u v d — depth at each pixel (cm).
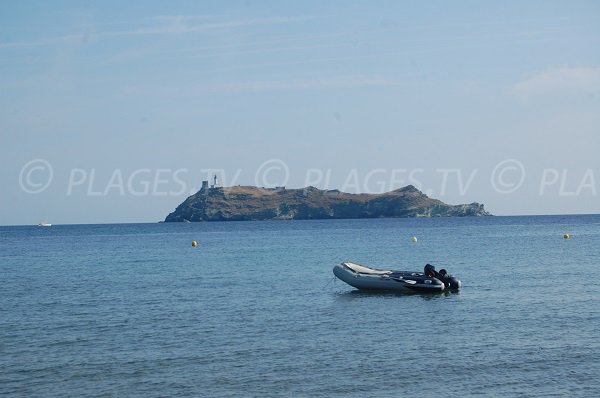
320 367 3581
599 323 4597
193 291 6594
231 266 9481
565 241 14612
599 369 3472
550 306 5322
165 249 14275
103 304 5803
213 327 4678
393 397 3088
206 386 3288
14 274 8750
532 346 3969
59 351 4006
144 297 6206
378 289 6359
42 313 5359
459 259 10075
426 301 5766
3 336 4456
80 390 3253
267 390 3212
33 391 3247
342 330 4538
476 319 4853
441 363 3631
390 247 13662
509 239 15875
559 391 3139
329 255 11575
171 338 4334
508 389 3177
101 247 15738
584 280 6994
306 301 5853
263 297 6119
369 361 3688
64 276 8388
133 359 3797
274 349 3984
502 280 7125
